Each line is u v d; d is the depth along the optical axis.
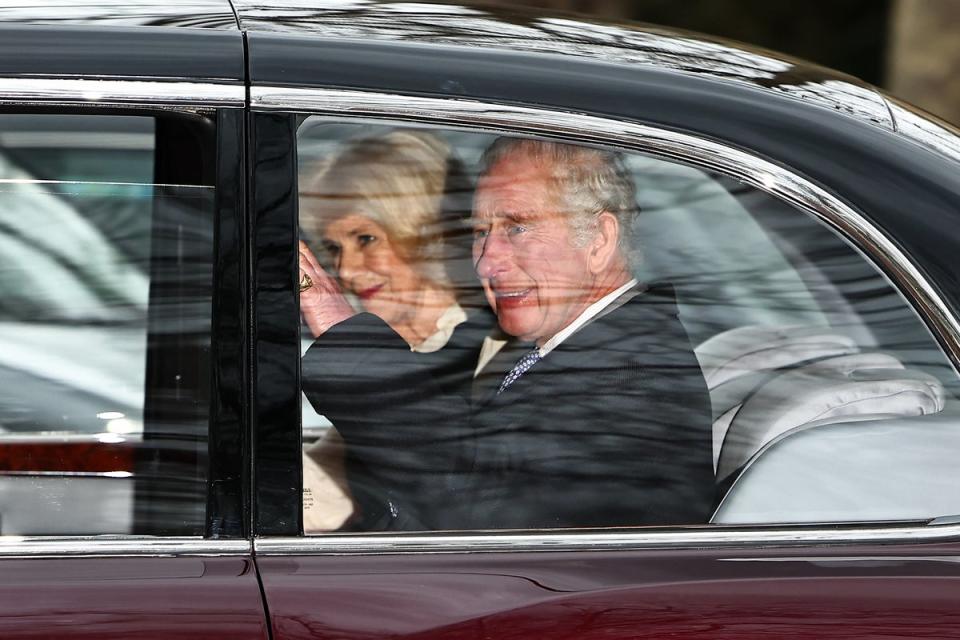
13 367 8.00
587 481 8.29
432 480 8.19
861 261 8.38
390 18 9.05
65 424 7.97
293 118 8.06
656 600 7.86
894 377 8.36
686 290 8.55
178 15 8.64
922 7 26.67
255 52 8.19
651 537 8.09
